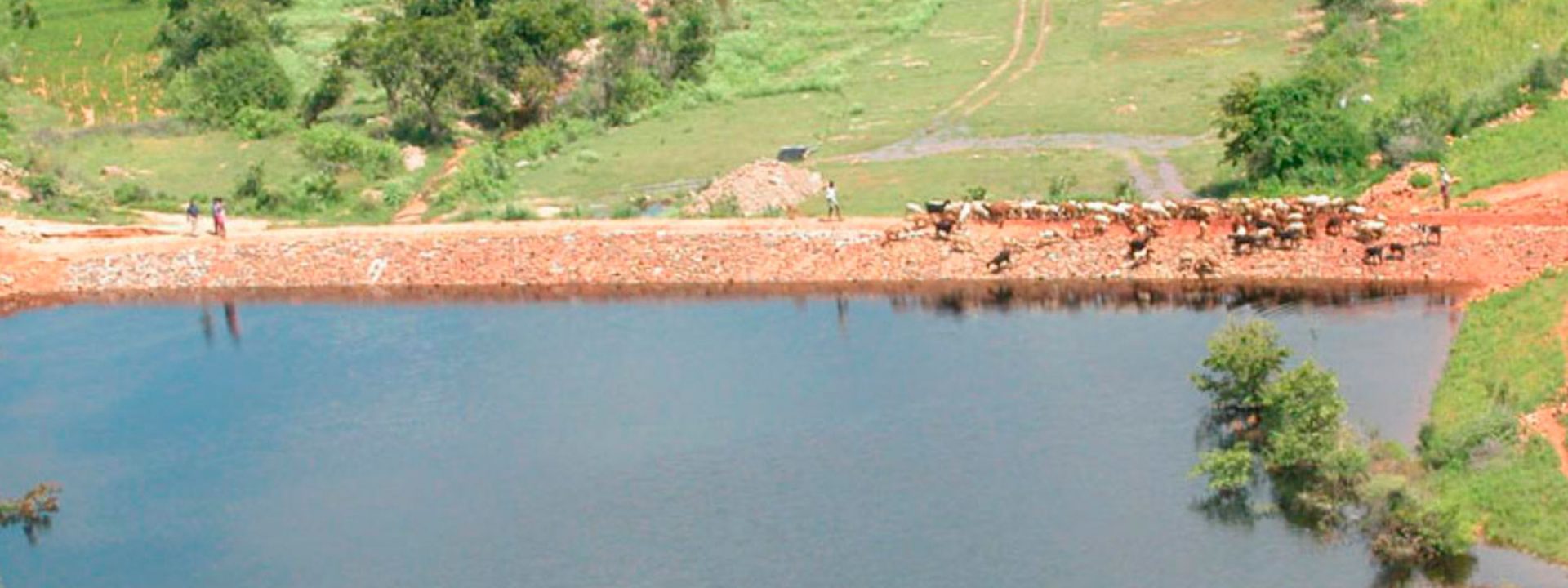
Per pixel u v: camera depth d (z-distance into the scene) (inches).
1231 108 3917.3
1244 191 3789.4
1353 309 3169.3
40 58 6013.8
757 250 3619.6
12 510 2728.8
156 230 4035.4
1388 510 2364.7
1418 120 3833.7
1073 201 3678.6
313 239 3858.3
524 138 4911.4
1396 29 5078.7
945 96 5147.6
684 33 5610.2
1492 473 2433.6
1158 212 3496.6
